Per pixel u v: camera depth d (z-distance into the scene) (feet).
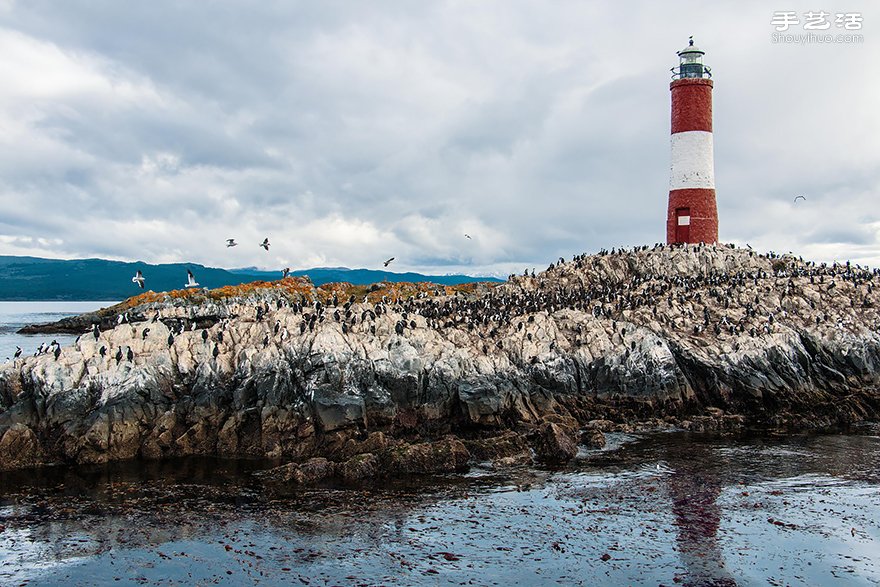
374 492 118.32
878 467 133.69
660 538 100.07
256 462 136.46
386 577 88.22
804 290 221.66
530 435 151.02
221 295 351.46
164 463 135.74
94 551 95.25
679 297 215.92
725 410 177.17
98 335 159.12
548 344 185.88
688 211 265.13
